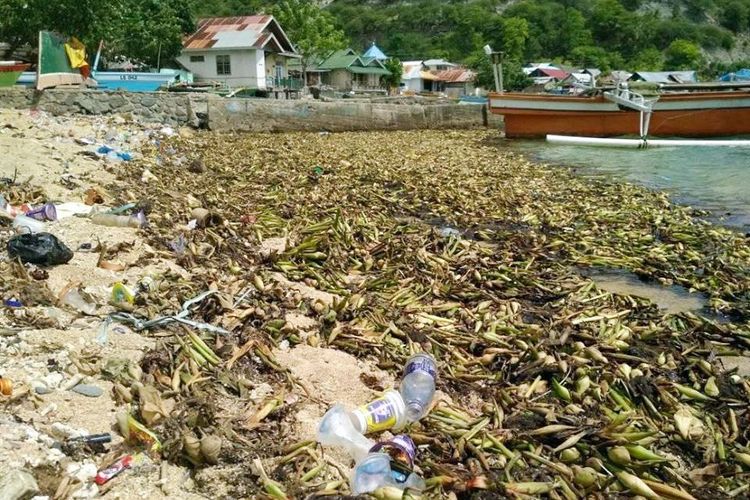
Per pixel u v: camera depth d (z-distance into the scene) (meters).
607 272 8.98
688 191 15.12
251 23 52.09
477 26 135.38
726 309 7.57
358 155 19.55
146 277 6.70
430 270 8.21
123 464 3.72
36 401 4.15
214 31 51.81
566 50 137.25
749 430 4.80
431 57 129.38
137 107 24.41
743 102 27.33
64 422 4.04
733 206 13.38
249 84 50.41
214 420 4.30
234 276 7.35
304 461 4.00
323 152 19.80
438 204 12.59
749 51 157.50
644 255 9.50
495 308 7.16
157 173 13.24
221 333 5.62
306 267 7.87
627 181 16.42
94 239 7.60
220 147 19.59
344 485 3.78
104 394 4.42
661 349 6.26
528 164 19.38
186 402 4.35
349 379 5.20
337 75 73.12
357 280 7.80
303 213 10.85
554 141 27.22
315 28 70.75
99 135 17.28
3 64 23.53
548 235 10.64
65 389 4.39
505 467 4.16
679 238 10.38
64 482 3.44
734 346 6.48
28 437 3.77
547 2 156.00
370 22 152.00
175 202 10.31
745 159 21.08
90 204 9.36
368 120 31.88
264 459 4.04
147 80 30.20
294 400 4.74
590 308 7.23
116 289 6.03
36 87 22.62
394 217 11.52
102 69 39.19
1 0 29.61
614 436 4.38
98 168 12.29
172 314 5.91
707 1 165.12
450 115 35.22
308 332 6.04
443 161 19.23
